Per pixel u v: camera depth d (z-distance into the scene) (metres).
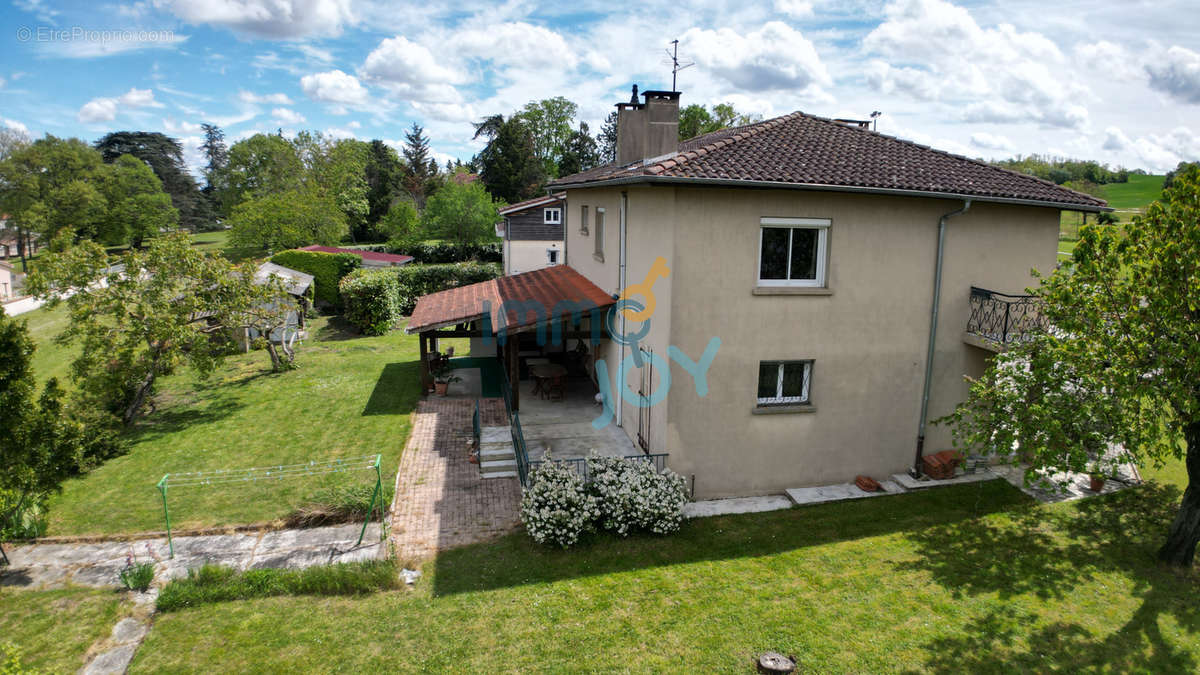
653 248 11.80
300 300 28.52
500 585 9.55
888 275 12.12
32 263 16.52
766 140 12.51
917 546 10.57
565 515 10.46
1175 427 8.86
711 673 7.69
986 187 11.77
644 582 9.56
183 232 18.06
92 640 8.58
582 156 82.44
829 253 11.74
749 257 11.37
